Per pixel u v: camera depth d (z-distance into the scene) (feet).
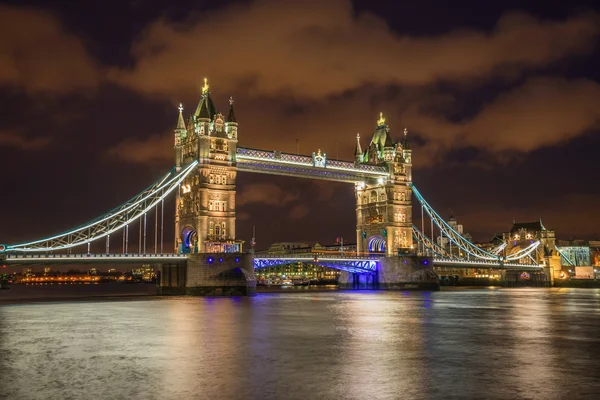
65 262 335.06
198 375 93.35
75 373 95.25
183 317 196.75
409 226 510.17
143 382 88.48
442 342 130.93
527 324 173.06
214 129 395.96
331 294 407.23
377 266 499.51
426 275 484.74
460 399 78.38
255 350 118.73
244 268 376.07
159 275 417.28
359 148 546.67
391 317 197.47
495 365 101.86
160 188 377.30
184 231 403.34
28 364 103.60
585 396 79.77
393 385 86.28
